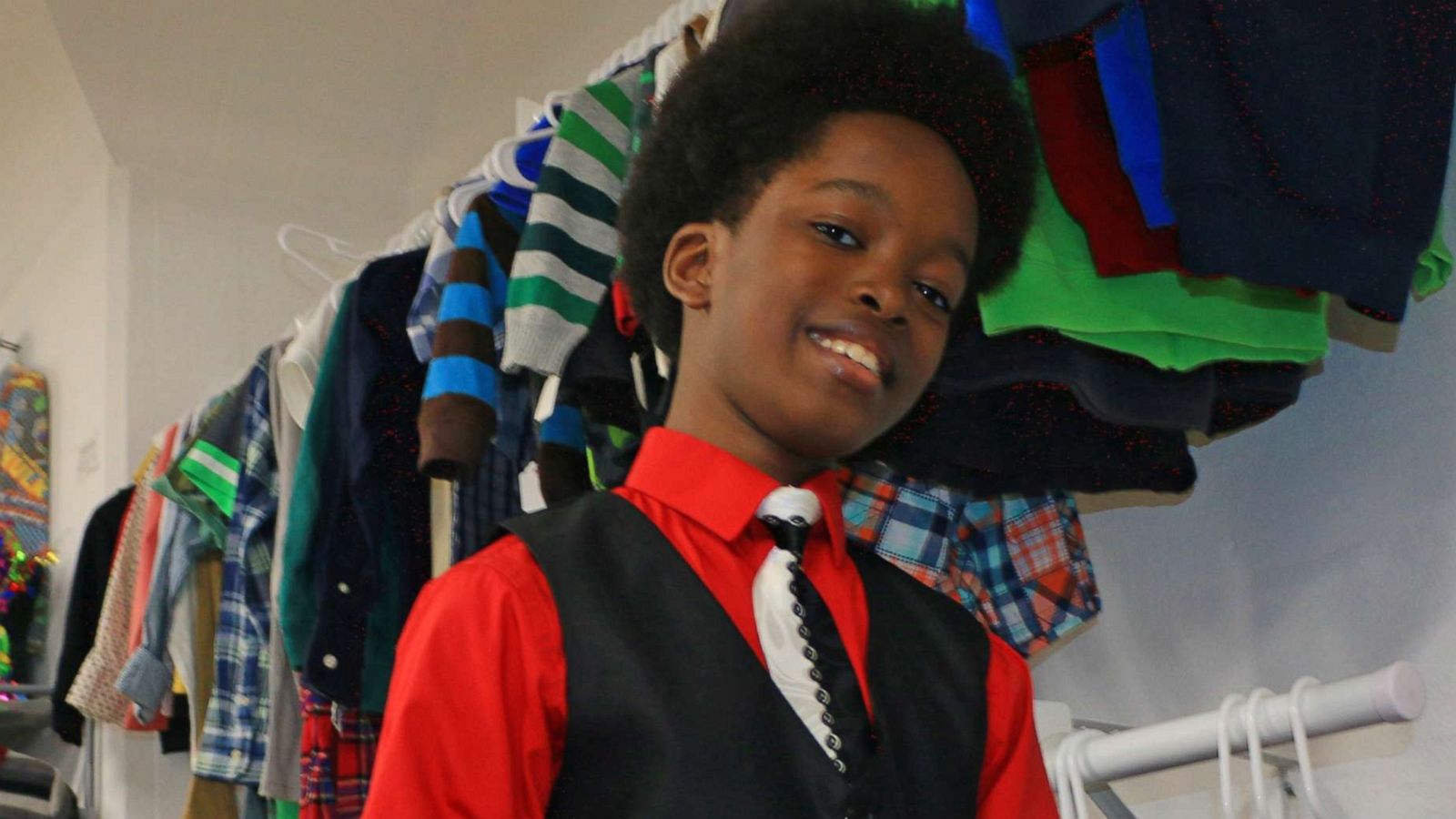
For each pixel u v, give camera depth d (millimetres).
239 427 2088
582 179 1402
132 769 2629
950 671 899
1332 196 1115
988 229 1099
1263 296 1259
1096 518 1757
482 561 824
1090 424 1388
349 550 1745
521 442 1636
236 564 2053
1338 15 1152
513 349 1310
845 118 973
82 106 3018
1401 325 1456
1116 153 1171
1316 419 1526
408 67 3061
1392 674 976
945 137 1038
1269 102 1108
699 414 919
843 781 776
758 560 862
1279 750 1443
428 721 759
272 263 3170
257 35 2914
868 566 958
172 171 3145
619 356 1343
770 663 809
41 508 3209
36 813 1958
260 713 2004
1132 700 1653
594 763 757
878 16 1062
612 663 774
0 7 2881
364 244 3297
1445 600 1368
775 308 884
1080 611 1533
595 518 863
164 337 3002
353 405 1728
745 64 1034
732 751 756
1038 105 1188
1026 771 922
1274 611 1527
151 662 2180
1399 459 1437
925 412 1279
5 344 3545
